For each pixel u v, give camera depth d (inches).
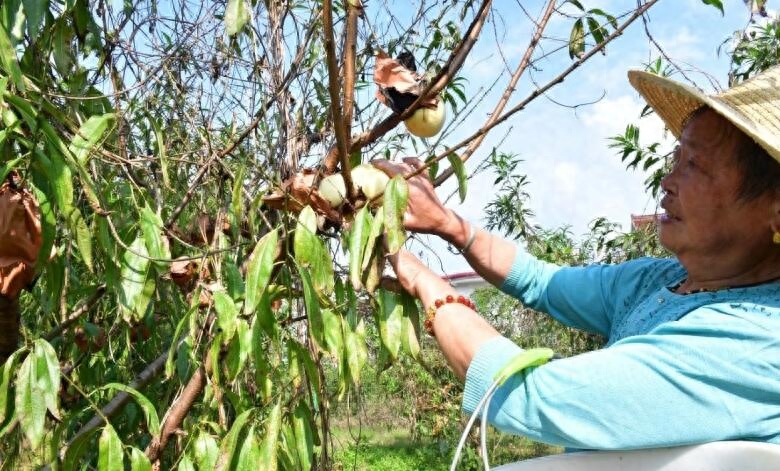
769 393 33.8
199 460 53.9
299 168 59.6
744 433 34.1
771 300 36.1
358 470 173.3
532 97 45.2
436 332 42.8
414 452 217.8
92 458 73.0
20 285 51.9
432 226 52.2
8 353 57.8
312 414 57.6
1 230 50.3
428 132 52.4
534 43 55.3
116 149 62.8
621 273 49.9
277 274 55.2
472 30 50.6
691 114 41.8
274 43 59.6
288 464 53.9
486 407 35.1
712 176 38.2
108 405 68.5
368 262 46.8
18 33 48.9
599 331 51.5
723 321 35.1
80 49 60.9
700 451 34.3
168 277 63.4
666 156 126.8
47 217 52.7
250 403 64.8
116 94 55.4
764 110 37.7
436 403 187.8
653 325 40.2
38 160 50.1
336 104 44.2
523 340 204.4
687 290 41.8
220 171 65.6
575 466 36.9
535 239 171.6
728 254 39.1
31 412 47.2
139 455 51.9
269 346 67.5
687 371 34.4
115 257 54.3
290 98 61.7
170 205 72.7
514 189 157.9
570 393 35.6
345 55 48.2
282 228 56.1
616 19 59.6
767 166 36.9
